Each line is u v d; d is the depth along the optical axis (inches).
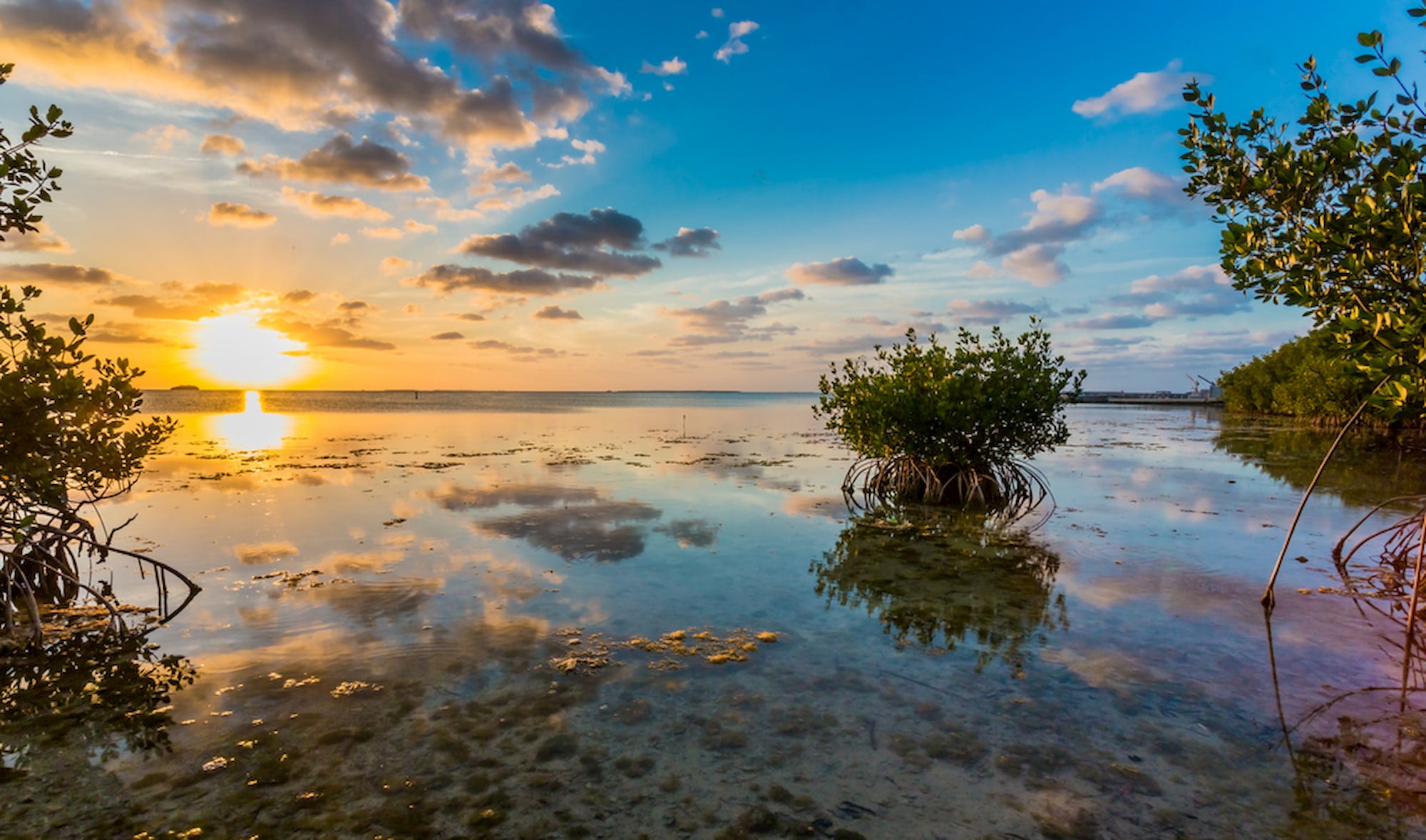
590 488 565.9
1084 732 179.8
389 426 1376.7
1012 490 560.4
